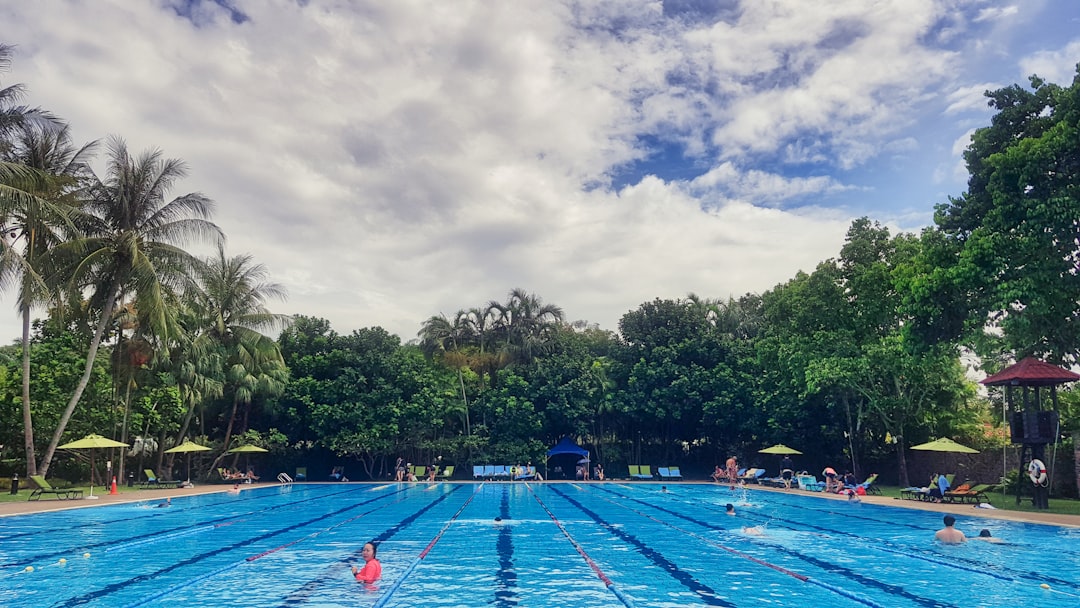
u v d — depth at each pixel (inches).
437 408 1791.3
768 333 1633.9
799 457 1777.8
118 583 405.7
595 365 1918.1
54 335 1439.5
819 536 627.2
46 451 1272.1
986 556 514.0
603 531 665.6
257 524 732.7
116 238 1234.0
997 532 651.5
